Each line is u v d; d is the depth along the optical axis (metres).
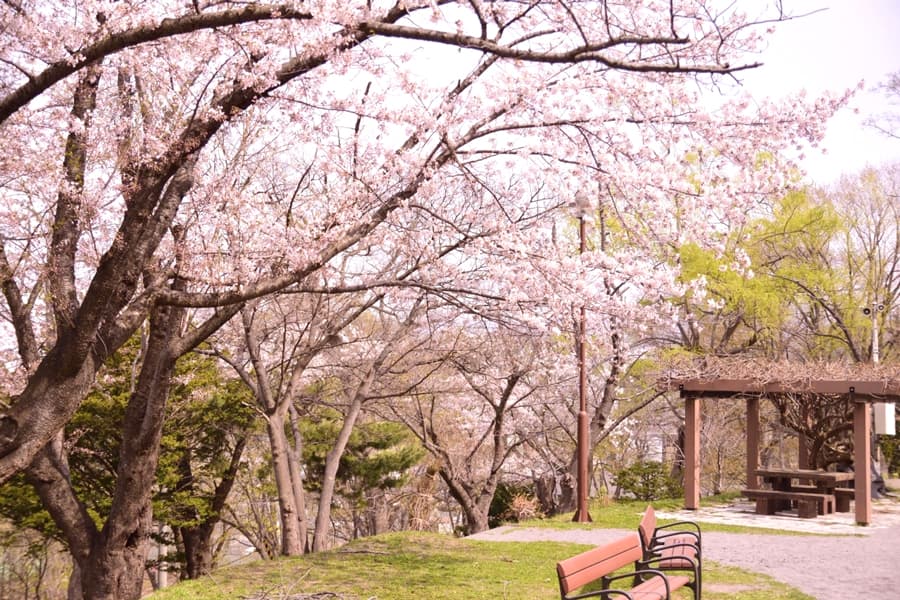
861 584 8.66
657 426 28.42
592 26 7.91
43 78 6.45
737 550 10.97
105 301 7.26
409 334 17.00
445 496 24.53
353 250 13.38
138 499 9.20
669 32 7.64
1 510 16.66
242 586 8.69
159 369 9.12
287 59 8.23
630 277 9.09
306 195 12.73
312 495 22.44
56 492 9.12
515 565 9.80
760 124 7.99
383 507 22.06
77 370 7.32
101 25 7.11
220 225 10.04
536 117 8.18
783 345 25.31
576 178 8.47
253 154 12.61
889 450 23.94
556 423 23.67
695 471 15.84
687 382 15.64
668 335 25.25
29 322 9.61
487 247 8.92
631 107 8.12
